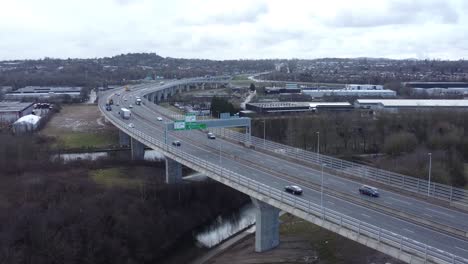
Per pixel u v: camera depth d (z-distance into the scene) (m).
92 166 116.62
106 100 191.12
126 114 144.62
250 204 105.31
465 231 53.81
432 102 198.75
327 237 78.19
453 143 120.69
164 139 113.25
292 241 78.31
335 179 78.62
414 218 59.41
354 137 139.25
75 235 72.12
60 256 68.25
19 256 65.88
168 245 83.62
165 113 155.88
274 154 98.12
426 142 126.62
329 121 147.12
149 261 78.25
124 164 121.38
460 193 77.56
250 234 86.88
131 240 77.56
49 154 124.31
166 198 94.00
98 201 84.44
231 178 75.62
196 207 95.94
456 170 100.62
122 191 93.19
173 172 103.69
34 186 92.44
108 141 152.00
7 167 106.94
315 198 68.12
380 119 145.75
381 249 50.59
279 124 151.50
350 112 174.25
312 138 138.62
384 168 103.31
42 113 196.75
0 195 87.88
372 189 68.56
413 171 94.44
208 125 102.75
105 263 72.25
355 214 61.22
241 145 108.75
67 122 183.75
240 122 105.94
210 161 91.38
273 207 74.44
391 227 56.66
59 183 94.94
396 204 64.88
